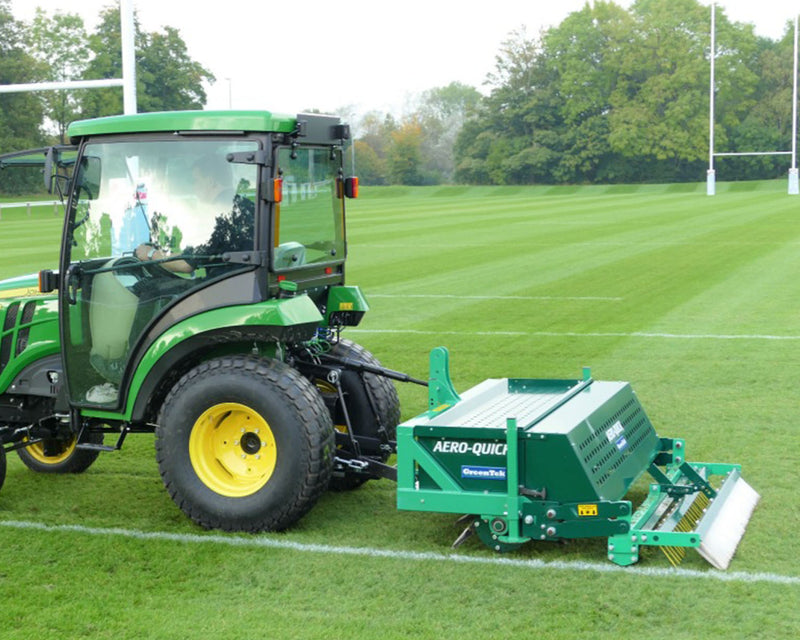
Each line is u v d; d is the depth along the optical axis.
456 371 9.22
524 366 9.38
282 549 4.85
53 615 4.11
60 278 5.34
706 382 8.57
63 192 5.35
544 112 89.69
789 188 53.22
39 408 5.95
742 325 11.45
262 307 4.95
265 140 4.95
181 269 5.10
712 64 54.78
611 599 4.22
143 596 4.31
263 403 4.94
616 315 12.37
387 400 5.87
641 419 5.54
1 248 23.39
